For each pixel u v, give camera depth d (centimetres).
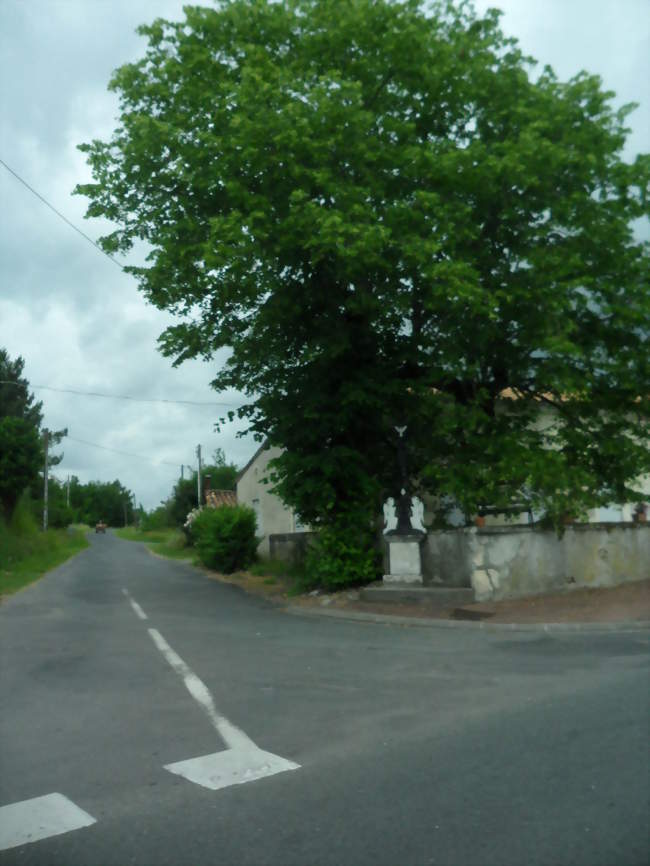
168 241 1662
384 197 1520
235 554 2816
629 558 1797
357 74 1569
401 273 1552
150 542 7269
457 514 2102
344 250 1362
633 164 1525
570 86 1548
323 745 639
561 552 1661
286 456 1762
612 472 1698
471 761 581
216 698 819
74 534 7619
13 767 613
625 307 1553
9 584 2391
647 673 859
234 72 1642
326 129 1441
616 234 1518
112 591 2191
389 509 1811
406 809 493
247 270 1559
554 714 702
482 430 1666
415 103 1596
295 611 1642
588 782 527
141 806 518
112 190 1753
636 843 434
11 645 1214
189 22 1658
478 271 1438
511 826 461
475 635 1230
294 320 1744
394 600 1606
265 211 1511
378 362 1738
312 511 1823
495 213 1557
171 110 1677
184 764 602
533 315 1498
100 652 1134
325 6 1567
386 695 807
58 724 739
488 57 1547
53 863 437
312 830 467
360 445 1828
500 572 1573
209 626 1411
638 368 1634
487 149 1535
